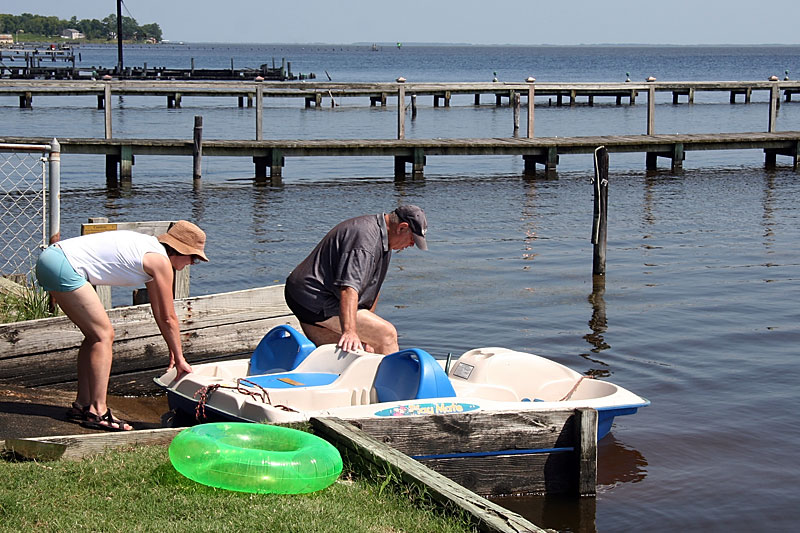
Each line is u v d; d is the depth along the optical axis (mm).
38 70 59594
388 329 7309
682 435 7312
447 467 5805
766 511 6004
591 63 152875
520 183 23531
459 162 28453
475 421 5832
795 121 41938
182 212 18359
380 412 5875
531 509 5879
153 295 6184
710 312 11258
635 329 10492
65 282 5965
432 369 6152
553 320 10867
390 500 4793
